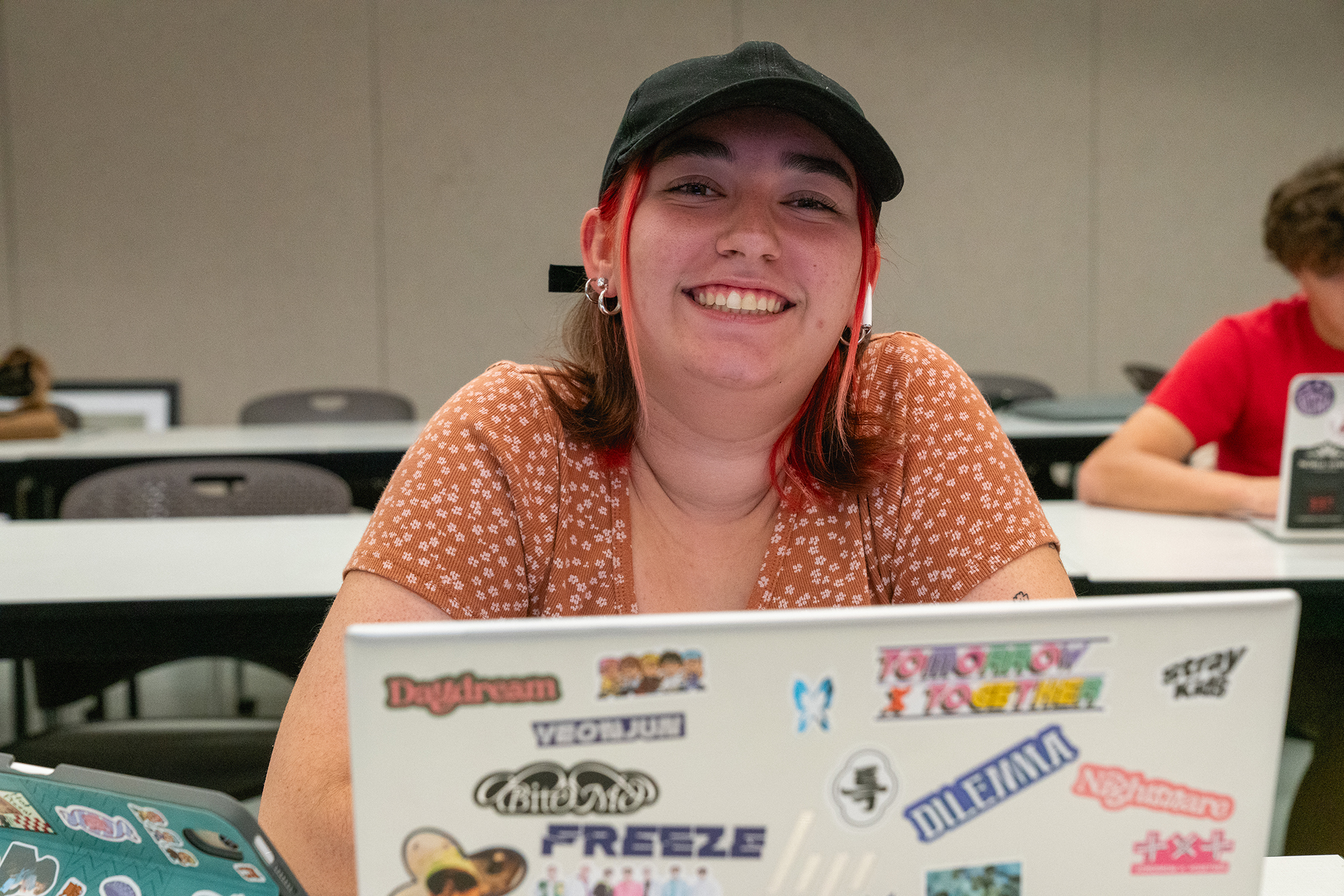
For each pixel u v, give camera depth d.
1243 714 0.50
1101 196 5.23
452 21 4.96
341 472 3.18
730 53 0.83
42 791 0.53
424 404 5.17
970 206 5.21
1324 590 1.53
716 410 0.85
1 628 1.54
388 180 5.03
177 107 4.92
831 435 0.92
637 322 0.84
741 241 0.79
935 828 0.50
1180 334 5.36
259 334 5.08
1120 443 2.05
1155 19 5.13
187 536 1.95
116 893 0.55
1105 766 0.50
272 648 1.59
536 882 0.49
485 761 0.48
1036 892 0.51
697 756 0.48
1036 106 5.16
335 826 0.68
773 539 0.93
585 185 5.08
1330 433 1.71
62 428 3.68
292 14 4.90
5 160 4.92
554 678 0.47
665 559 0.94
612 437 0.92
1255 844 0.51
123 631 1.56
